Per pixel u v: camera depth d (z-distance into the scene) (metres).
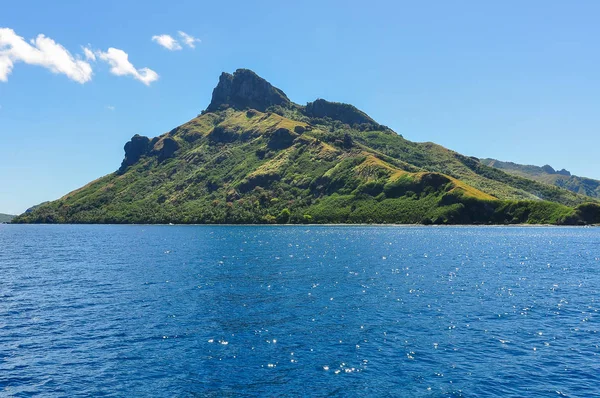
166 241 151.62
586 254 105.75
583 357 31.78
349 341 35.28
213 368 29.69
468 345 34.44
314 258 94.88
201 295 53.34
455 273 72.75
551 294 54.66
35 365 30.00
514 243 139.38
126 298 51.50
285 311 45.16
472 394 25.84
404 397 25.50
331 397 25.52
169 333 37.28
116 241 154.62
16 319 41.56
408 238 160.12
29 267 81.31
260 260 91.12
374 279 65.88
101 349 33.25
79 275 70.25
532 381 27.66
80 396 25.50
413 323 40.66
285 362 30.81
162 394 25.83
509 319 42.19
